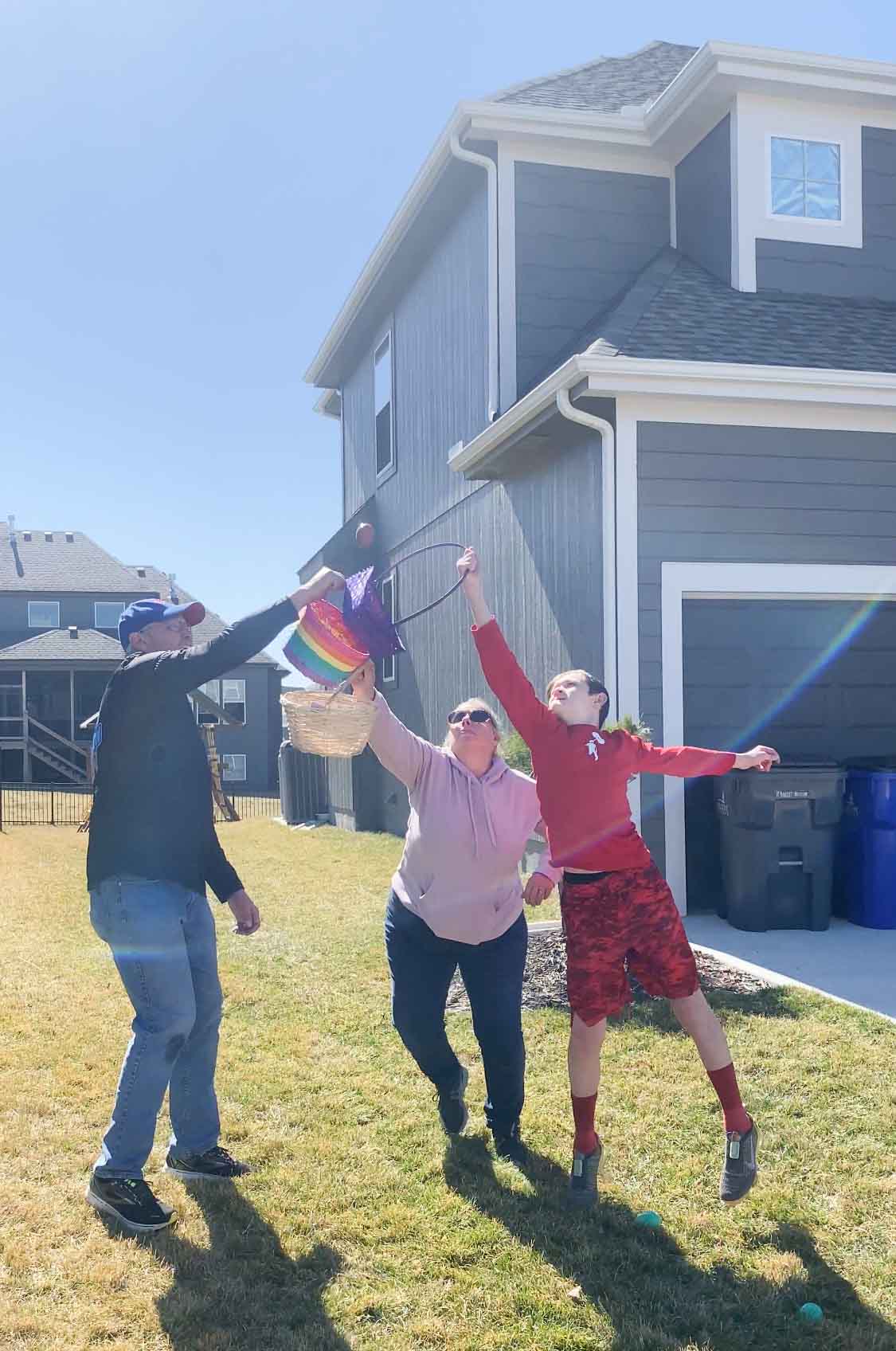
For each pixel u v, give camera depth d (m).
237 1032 4.97
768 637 8.00
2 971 6.21
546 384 7.52
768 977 5.79
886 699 8.24
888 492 7.89
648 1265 2.93
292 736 3.20
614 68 12.53
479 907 3.54
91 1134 3.79
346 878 9.95
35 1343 2.58
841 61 9.00
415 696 13.31
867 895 7.15
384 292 13.98
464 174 10.58
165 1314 2.70
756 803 7.00
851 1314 2.71
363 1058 4.59
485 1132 3.80
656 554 7.48
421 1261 2.96
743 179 9.14
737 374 7.24
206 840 3.33
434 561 12.47
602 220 10.11
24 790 26.64
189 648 3.22
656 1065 4.41
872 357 8.00
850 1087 4.15
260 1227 3.14
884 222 9.55
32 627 33.81
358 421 16.44
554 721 3.40
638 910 3.29
